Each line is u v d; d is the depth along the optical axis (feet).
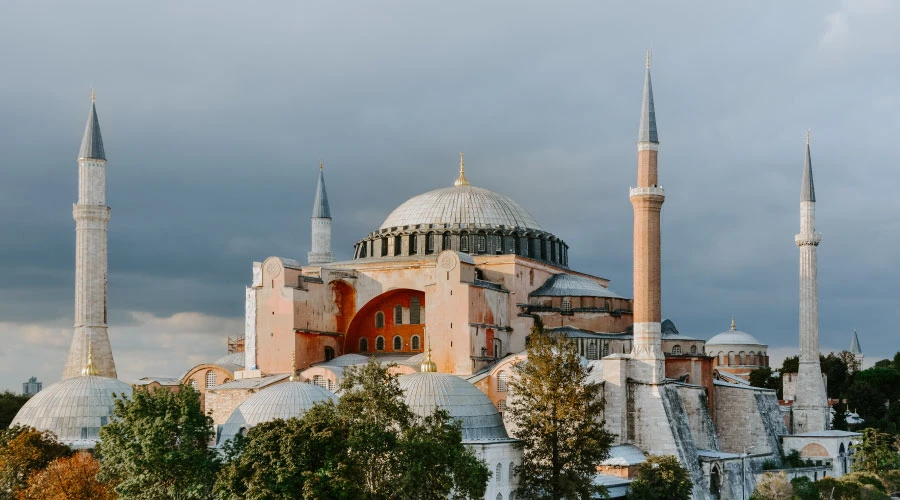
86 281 422.41
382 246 464.65
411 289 428.97
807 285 508.94
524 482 306.76
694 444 384.06
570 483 298.97
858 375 627.05
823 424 497.05
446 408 304.91
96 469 266.36
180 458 249.34
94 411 318.24
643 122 401.90
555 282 451.12
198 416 260.01
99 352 420.77
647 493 323.37
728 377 540.11
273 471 225.76
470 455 261.24
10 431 294.66
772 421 455.22
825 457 449.89
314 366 397.39
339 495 222.07
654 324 385.50
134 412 257.34
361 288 439.22
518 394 320.09
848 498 385.09
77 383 327.26
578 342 420.36
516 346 426.92
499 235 455.63
